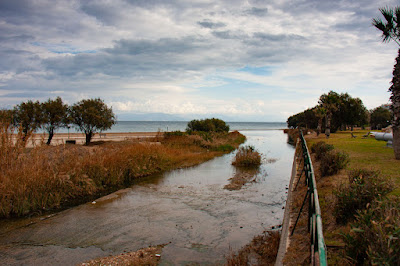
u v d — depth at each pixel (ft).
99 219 26.78
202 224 25.44
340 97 164.35
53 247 20.51
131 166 47.73
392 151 55.01
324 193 25.68
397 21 42.04
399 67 42.86
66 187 33.81
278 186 41.19
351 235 14.01
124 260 18.21
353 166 36.68
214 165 62.03
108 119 85.10
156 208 30.37
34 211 28.91
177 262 18.01
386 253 9.98
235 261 16.84
